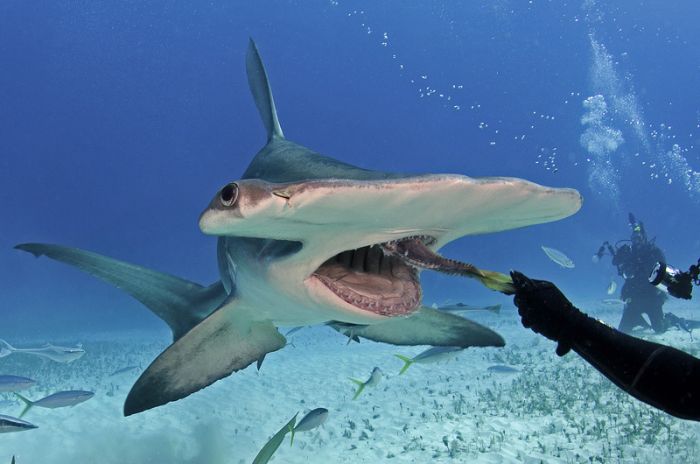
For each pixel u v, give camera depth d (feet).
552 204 6.51
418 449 21.29
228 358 11.25
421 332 12.79
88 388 36.45
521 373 32.81
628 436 20.06
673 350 5.00
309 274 7.91
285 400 31.04
